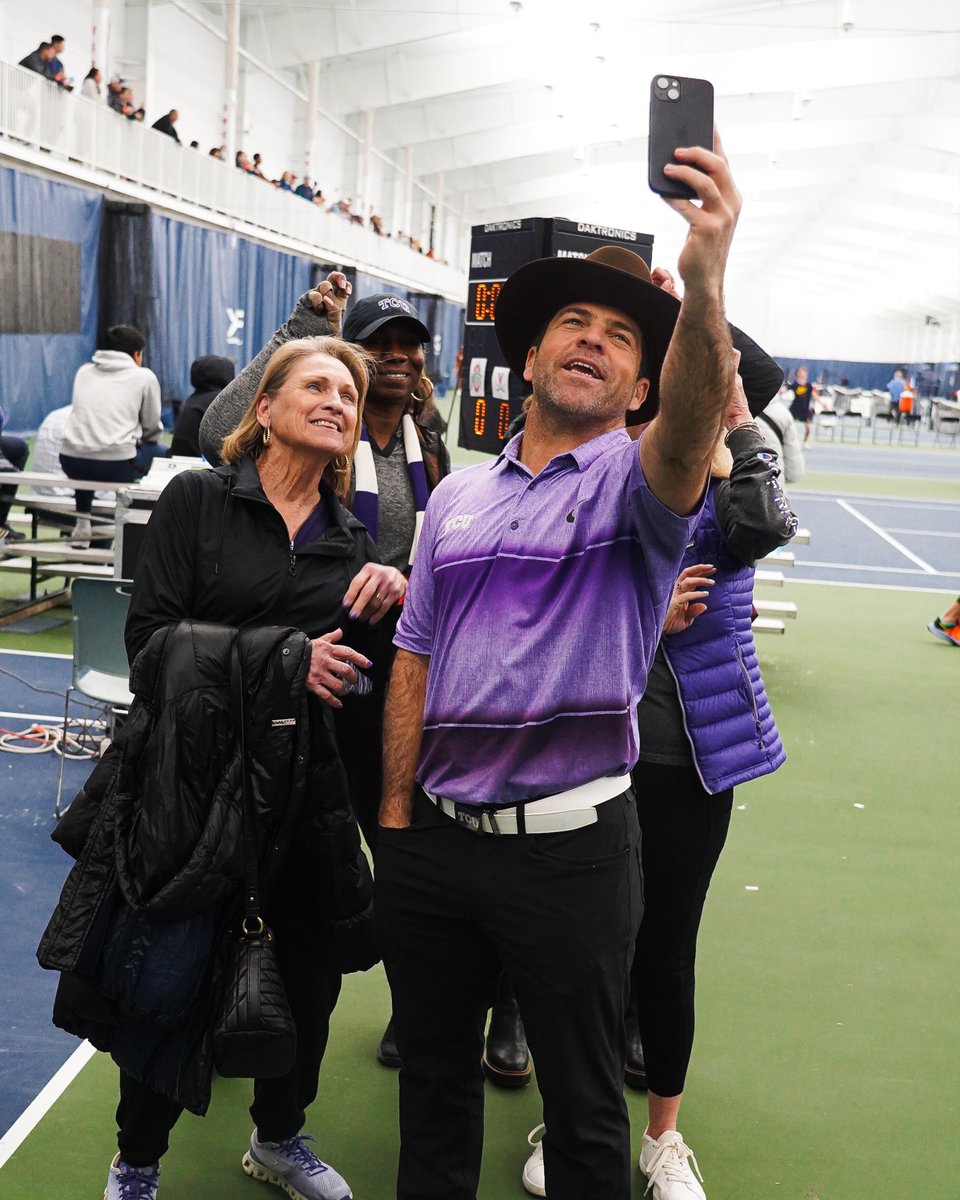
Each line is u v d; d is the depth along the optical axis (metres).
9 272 17.19
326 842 2.44
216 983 2.33
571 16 29.86
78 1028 2.41
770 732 2.81
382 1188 2.85
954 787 6.04
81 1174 2.80
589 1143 2.12
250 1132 3.02
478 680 2.14
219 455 3.08
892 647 9.23
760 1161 2.98
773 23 30.17
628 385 2.23
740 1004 3.74
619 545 2.11
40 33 23.16
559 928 2.11
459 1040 2.29
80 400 8.43
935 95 36.09
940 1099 3.28
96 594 4.69
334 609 2.56
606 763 2.12
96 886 2.29
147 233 20.31
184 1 28.17
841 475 24.88
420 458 3.27
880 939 4.26
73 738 5.77
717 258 1.78
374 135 41.34
